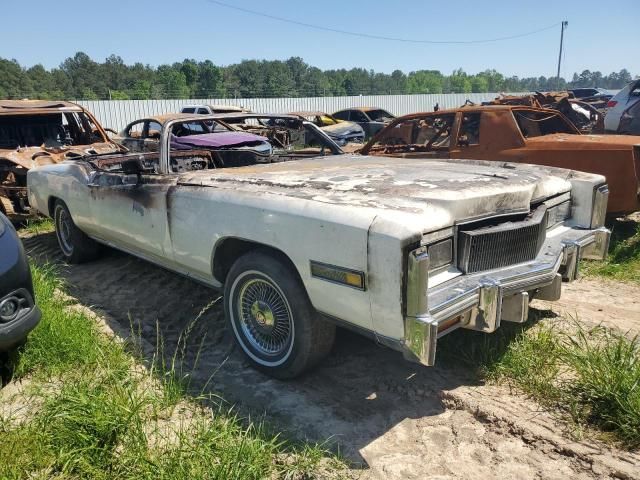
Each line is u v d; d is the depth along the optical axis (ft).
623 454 8.65
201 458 8.26
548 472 8.42
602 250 12.46
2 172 24.09
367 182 10.88
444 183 10.57
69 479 8.24
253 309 11.41
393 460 8.82
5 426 9.40
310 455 8.72
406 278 8.22
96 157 18.24
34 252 20.74
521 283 9.86
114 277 17.28
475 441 9.23
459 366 11.43
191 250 12.30
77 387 9.93
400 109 116.06
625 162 18.99
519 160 21.48
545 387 10.30
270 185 11.19
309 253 9.46
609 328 13.07
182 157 16.63
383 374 11.30
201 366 11.91
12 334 10.41
